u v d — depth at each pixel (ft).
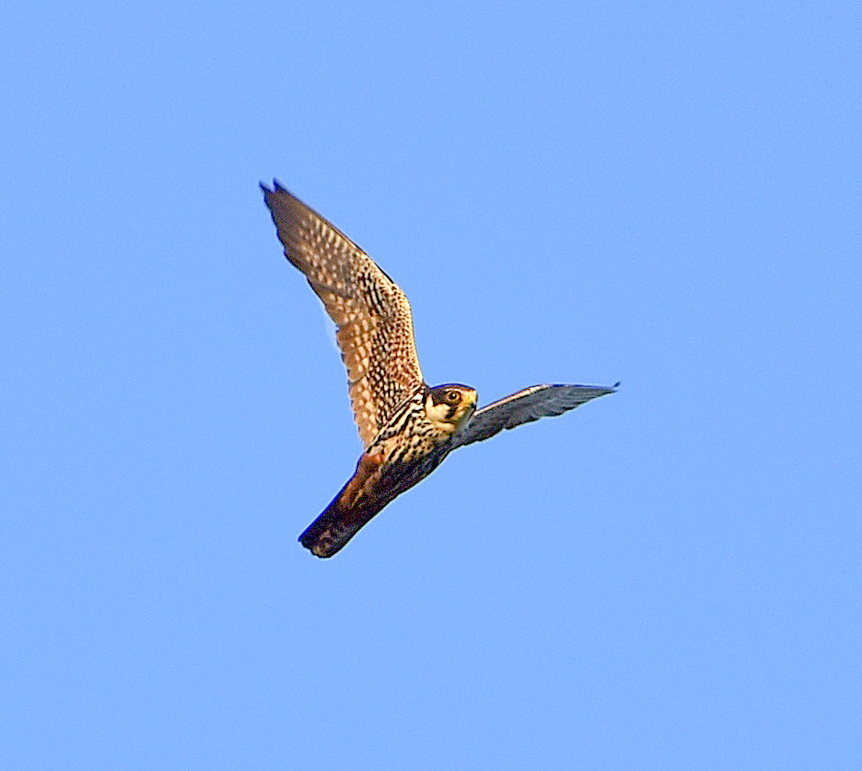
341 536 56.59
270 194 56.65
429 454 55.72
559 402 59.57
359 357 56.54
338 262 56.95
